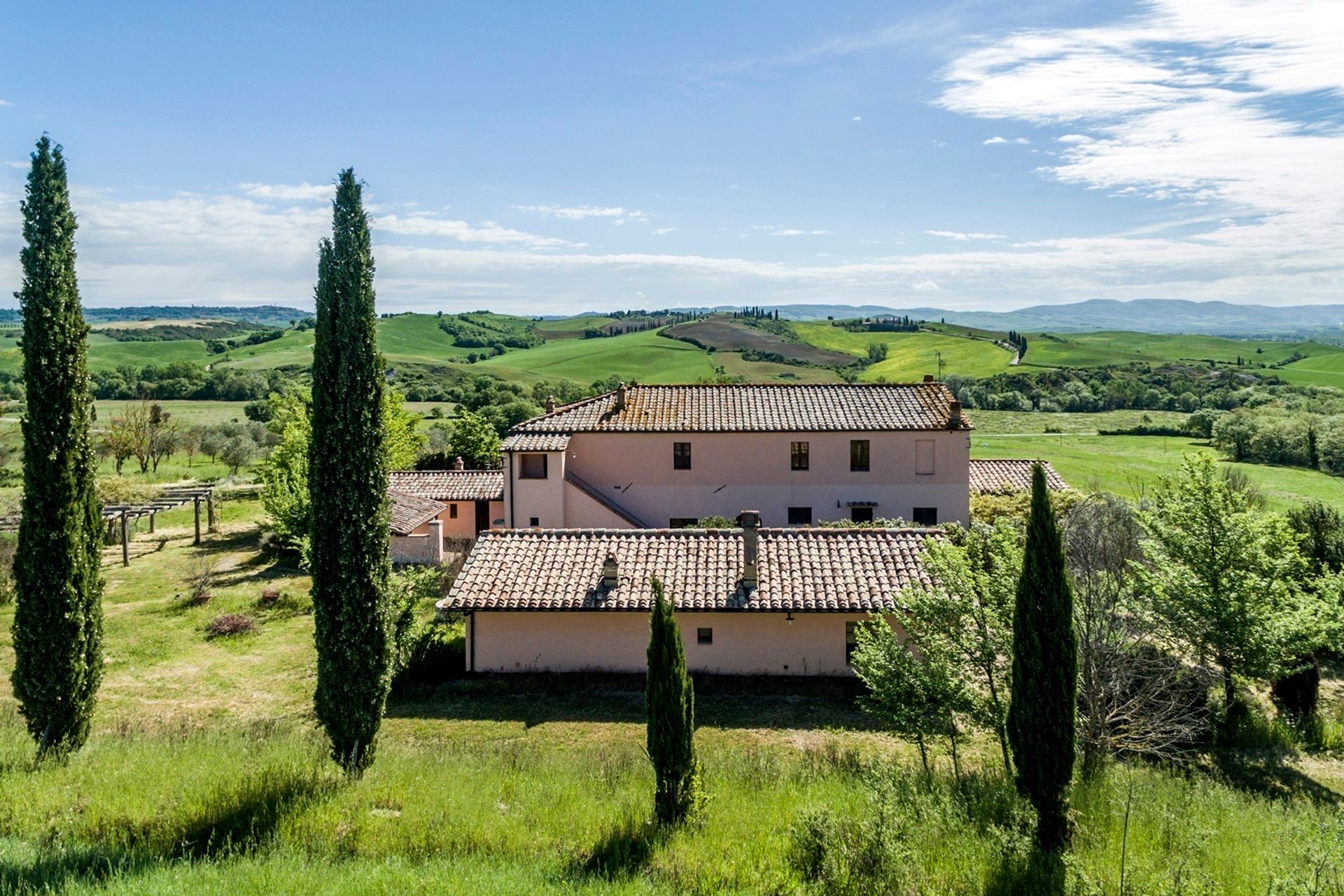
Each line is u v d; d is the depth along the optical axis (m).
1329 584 20.05
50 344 14.54
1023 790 12.52
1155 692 17.05
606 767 16.06
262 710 21.75
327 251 14.30
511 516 36.22
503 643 24.16
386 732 20.27
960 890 11.18
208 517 47.47
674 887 11.25
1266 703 21.80
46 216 14.40
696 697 22.67
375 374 14.62
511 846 12.38
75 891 9.90
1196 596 19.31
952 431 36.03
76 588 15.07
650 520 37.34
